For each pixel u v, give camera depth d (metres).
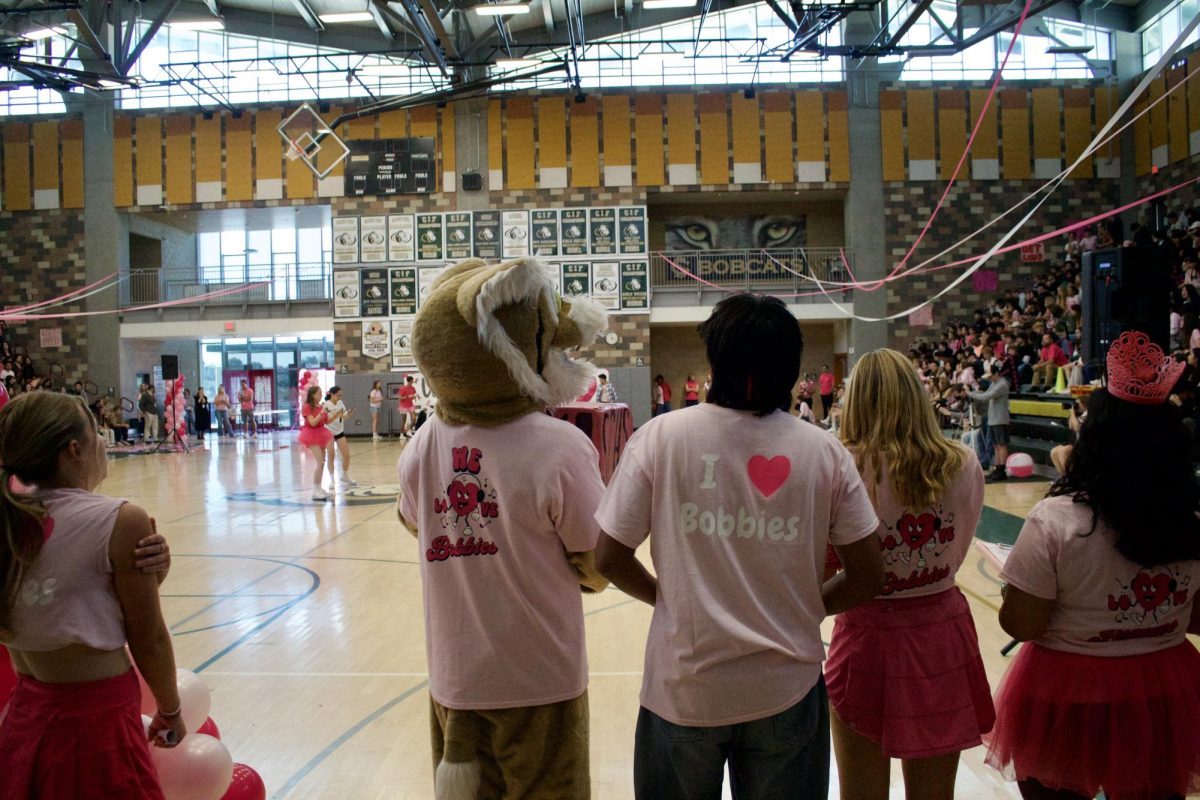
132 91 22.11
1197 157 19.41
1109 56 21.50
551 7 20.50
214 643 4.86
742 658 1.68
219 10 21.62
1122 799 1.97
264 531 8.70
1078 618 1.99
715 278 22.52
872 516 1.79
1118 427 1.93
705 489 1.72
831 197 22.86
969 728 2.08
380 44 21.89
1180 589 1.96
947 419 15.45
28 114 22.48
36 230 22.44
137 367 23.39
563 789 2.01
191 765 2.31
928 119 21.62
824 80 21.80
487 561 1.98
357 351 22.19
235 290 22.38
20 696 1.88
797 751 1.71
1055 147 21.52
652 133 21.81
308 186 22.17
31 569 1.83
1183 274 13.28
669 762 1.72
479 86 17.72
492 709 1.98
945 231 21.61
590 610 5.45
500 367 2.00
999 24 16.75
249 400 24.34
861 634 2.16
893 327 21.55
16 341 22.39
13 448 1.88
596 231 21.84
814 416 23.22
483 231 21.95
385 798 2.94
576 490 1.98
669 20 21.39
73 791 1.80
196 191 22.27
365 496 11.25
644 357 21.77
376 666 4.41
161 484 12.90
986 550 2.72
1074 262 17.53
